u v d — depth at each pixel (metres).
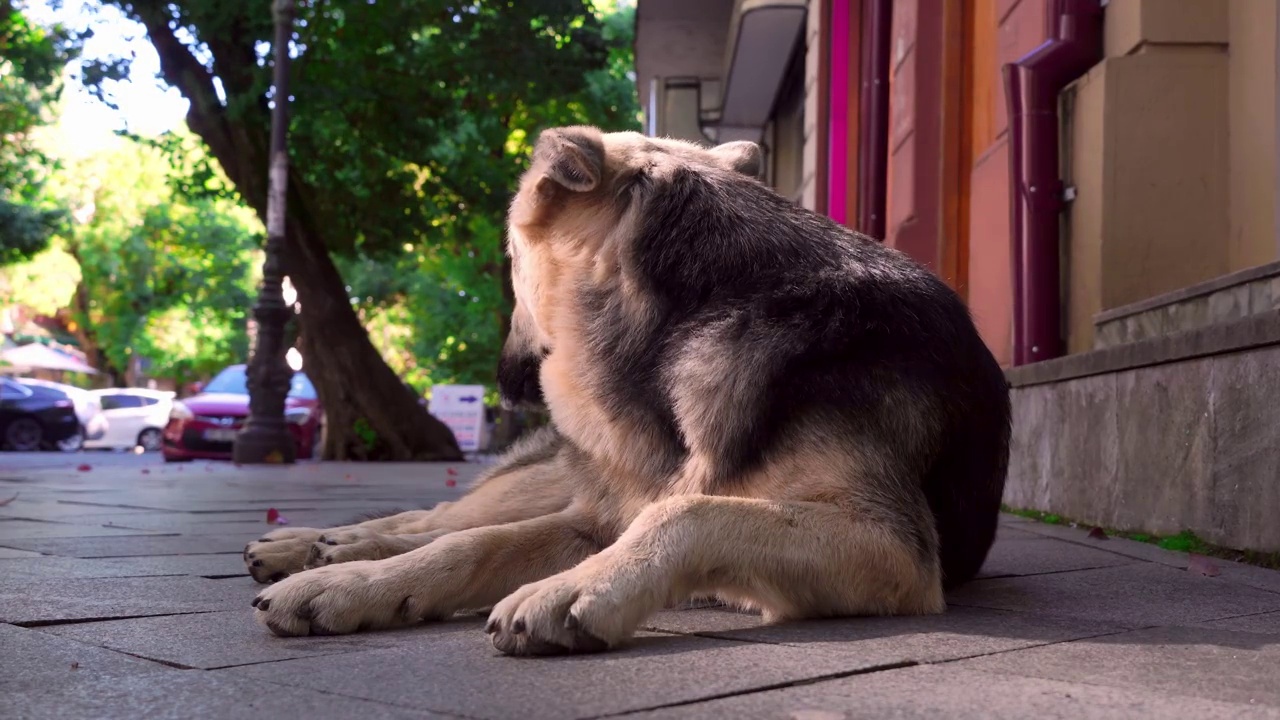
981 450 3.44
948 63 9.95
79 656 2.46
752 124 24.09
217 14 17.23
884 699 2.03
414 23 18.98
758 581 2.72
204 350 50.75
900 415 3.00
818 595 2.82
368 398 18.67
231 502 7.95
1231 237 6.05
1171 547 4.71
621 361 3.18
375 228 21.53
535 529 3.20
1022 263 7.01
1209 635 2.76
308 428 21.20
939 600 3.01
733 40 18.12
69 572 3.93
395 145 20.55
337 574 2.79
